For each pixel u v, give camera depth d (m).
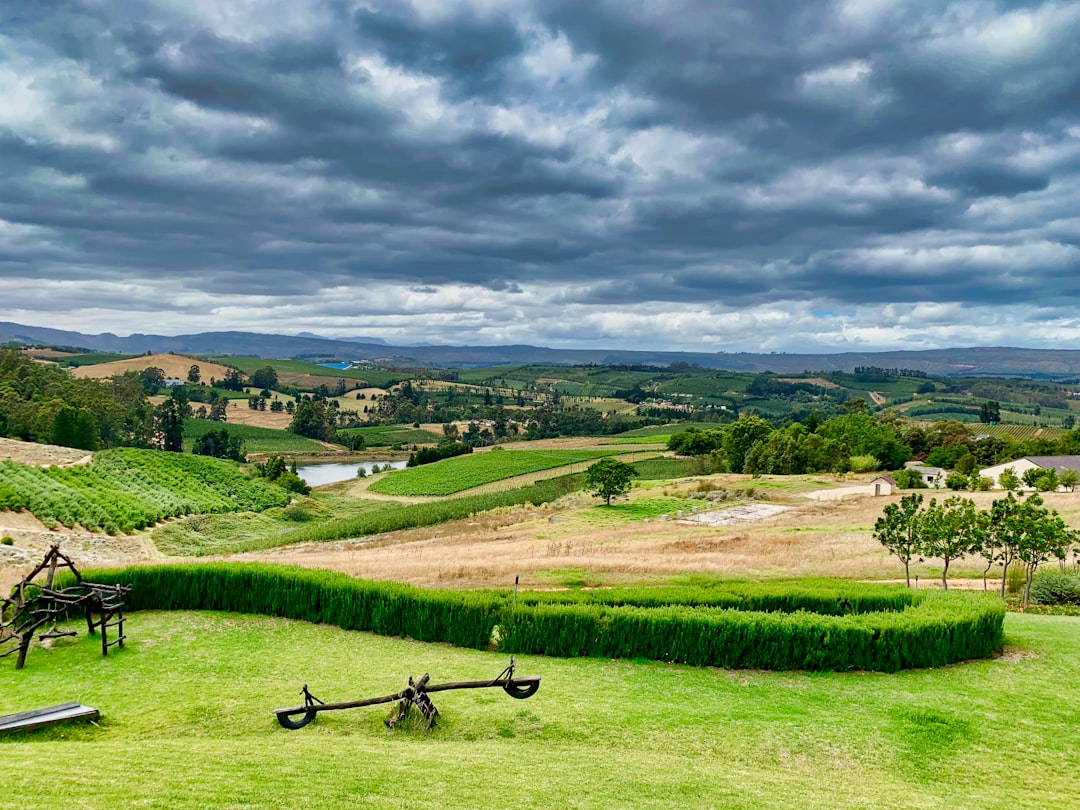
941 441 131.88
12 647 20.91
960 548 31.73
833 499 73.56
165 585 26.81
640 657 20.53
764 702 16.62
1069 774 13.01
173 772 10.80
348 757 12.19
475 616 22.06
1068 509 54.34
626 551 44.34
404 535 63.19
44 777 10.09
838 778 12.72
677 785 11.74
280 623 24.84
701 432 134.62
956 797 11.92
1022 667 19.30
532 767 12.22
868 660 19.30
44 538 52.16
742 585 26.16
